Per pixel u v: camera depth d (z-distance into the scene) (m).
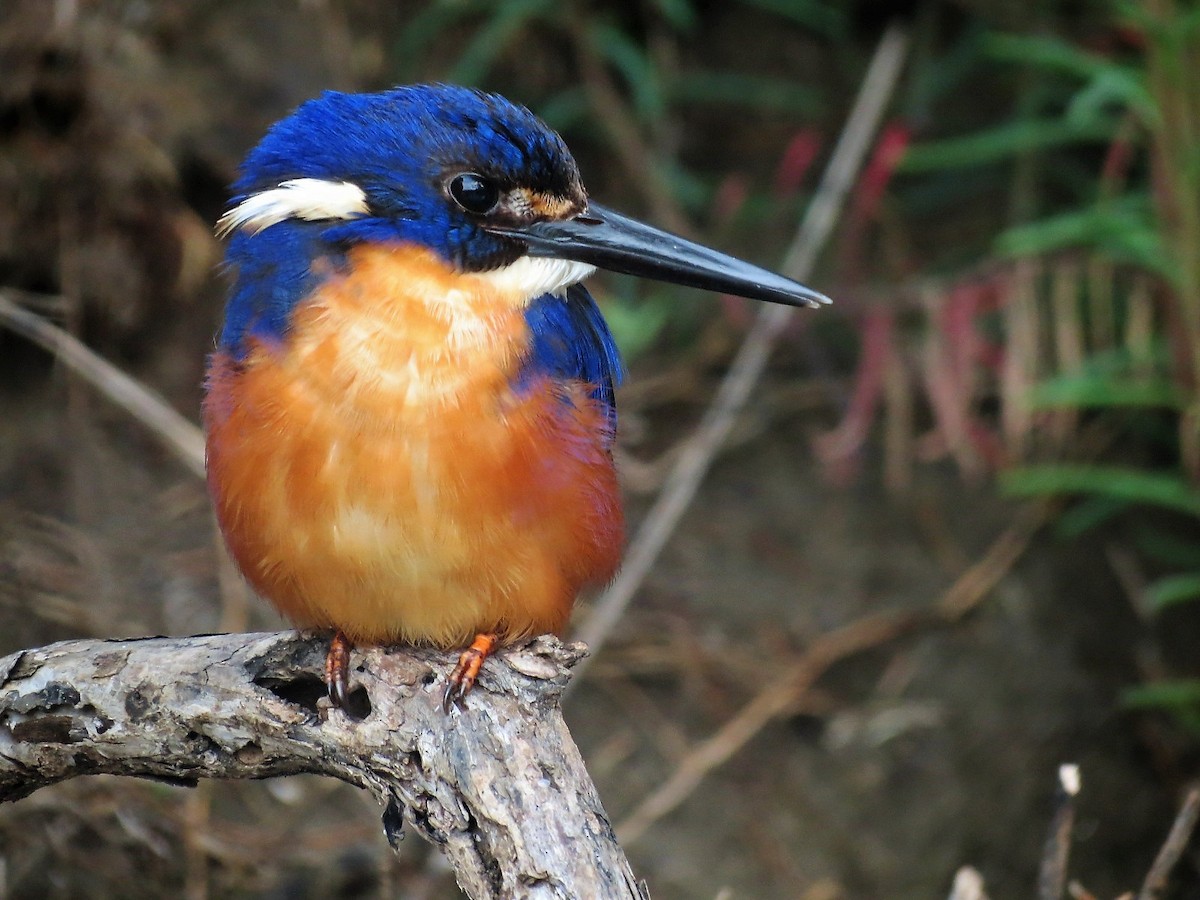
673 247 7.28
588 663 11.62
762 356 12.08
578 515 6.44
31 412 11.38
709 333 12.95
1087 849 12.11
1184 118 10.80
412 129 6.61
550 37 13.32
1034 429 12.55
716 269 7.30
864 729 11.88
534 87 13.29
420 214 6.55
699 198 13.11
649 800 11.27
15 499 10.98
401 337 6.25
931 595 12.40
